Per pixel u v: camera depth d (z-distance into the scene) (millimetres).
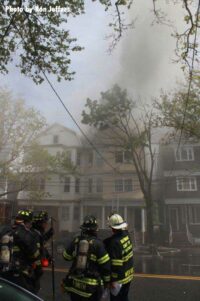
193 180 32656
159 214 33188
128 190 34500
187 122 16594
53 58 8852
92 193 35750
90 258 3963
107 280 4008
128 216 34438
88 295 3861
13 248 4469
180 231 31219
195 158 32938
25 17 8211
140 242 29141
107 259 4008
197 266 13289
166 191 33188
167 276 9992
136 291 7695
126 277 4547
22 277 4375
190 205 32625
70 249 4152
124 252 4543
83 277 3906
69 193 35688
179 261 15695
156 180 34156
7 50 8633
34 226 5125
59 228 34688
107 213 35375
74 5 8164
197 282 8875
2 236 4492
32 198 28109
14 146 26469
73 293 3965
